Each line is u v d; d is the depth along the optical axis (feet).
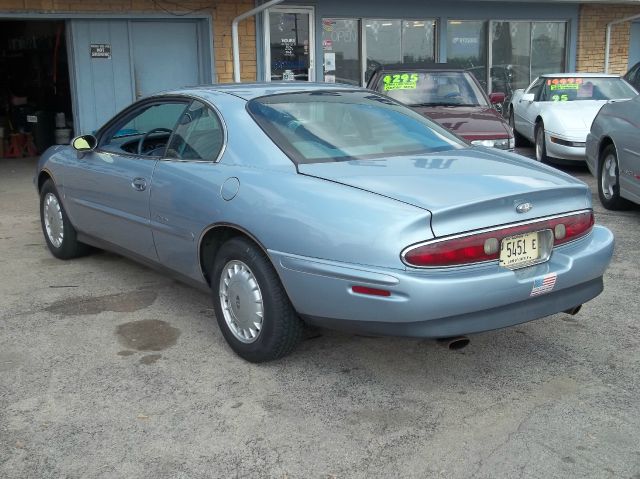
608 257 12.26
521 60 50.24
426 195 10.62
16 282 17.60
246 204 11.96
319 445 10.14
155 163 14.64
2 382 12.07
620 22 51.96
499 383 12.00
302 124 13.25
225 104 13.75
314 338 13.87
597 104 35.45
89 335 14.16
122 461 9.75
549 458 9.73
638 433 10.32
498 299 10.64
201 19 37.22
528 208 11.05
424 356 13.10
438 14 45.78
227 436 10.39
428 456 9.82
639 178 22.12
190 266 13.84
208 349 13.46
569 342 13.69
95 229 17.28
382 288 10.22
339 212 10.73
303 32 41.70
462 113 27.99
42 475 9.42
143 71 36.88
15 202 28.45
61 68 43.50
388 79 31.30
